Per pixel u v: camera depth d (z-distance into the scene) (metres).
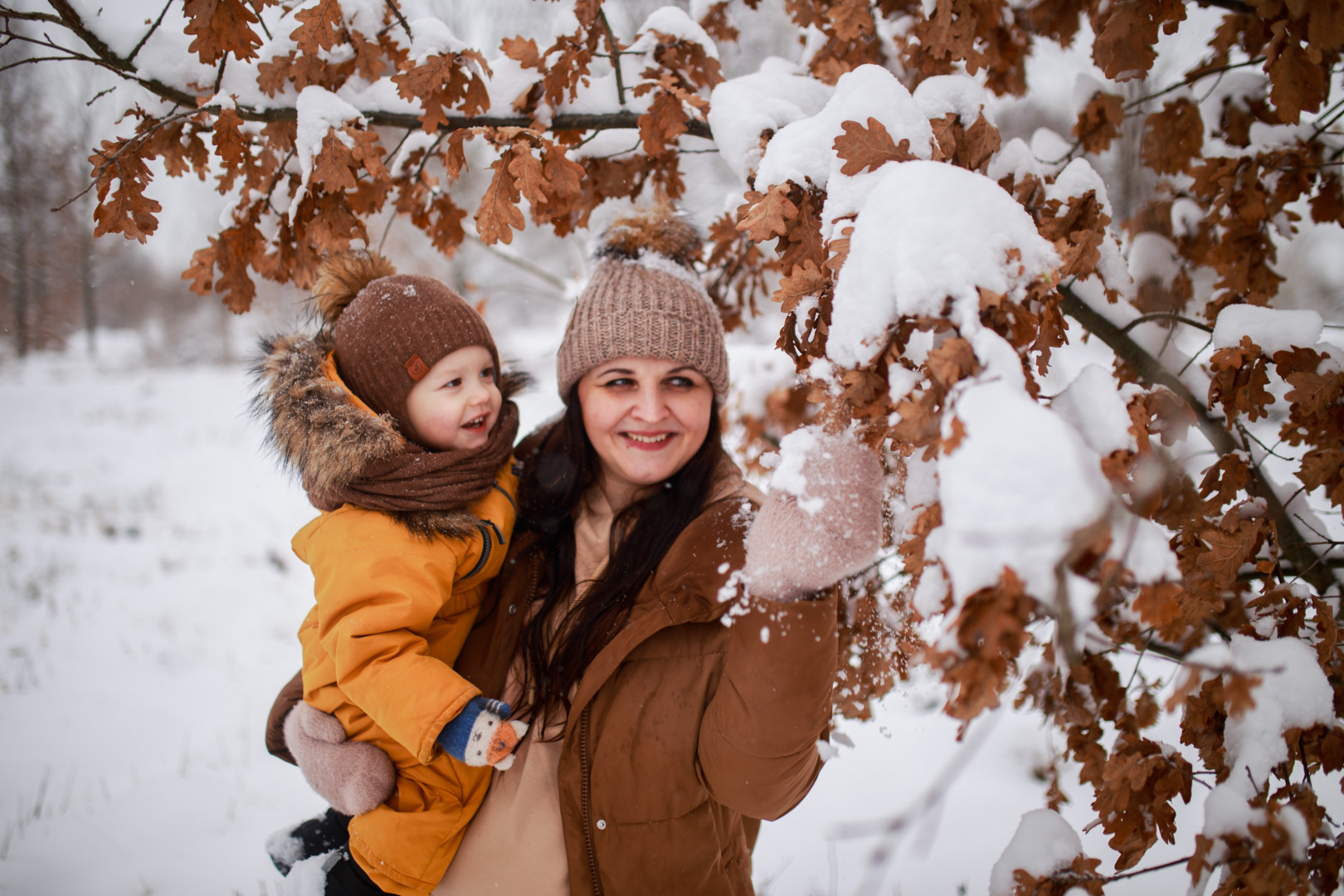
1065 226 1.47
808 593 1.20
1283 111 1.28
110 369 20.50
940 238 0.90
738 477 1.75
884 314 0.92
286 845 1.84
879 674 1.83
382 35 1.62
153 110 1.73
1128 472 0.90
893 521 1.66
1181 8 1.30
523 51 1.67
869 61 1.92
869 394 1.00
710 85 1.81
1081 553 0.71
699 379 1.70
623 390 1.68
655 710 1.48
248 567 6.64
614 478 1.79
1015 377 0.80
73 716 4.18
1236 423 1.43
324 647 1.59
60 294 21.89
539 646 1.62
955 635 0.73
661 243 1.76
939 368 0.82
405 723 1.45
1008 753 3.36
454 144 1.46
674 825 1.49
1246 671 0.90
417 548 1.61
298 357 1.75
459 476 1.69
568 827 1.50
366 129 1.52
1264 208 1.67
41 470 10.27
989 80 1.94
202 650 5.04
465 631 1.78
